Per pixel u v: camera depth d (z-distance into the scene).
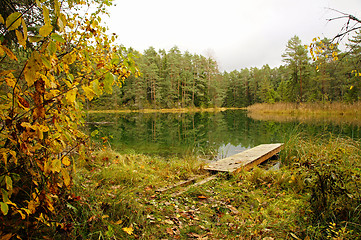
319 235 2.17
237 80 74.81
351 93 27.03
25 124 1.21
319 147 4.89
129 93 48.75
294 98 35.75
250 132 12.82
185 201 3.18
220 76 62.78
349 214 2.36
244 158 5.42
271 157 6.62
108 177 3.50
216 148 8.51
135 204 2.60
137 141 9.97
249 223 2.54
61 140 1.48
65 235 1.81
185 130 14.31
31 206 1.39
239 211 2.88
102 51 2.33
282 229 2.40
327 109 23.64
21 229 1.71
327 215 2.45
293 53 35.81
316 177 2.72
